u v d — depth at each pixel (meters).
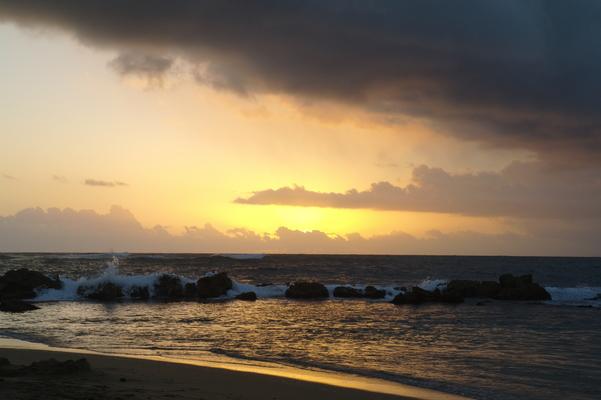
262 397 12.64
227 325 27.55
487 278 76.75
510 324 29.58
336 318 31.50
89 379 13.25
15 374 13.19
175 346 20.81
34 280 41.72
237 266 93.50
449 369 17.19
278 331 25.55
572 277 82.06
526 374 16.59
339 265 107.19
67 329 25.05
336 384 14.59
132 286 43.28
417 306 40.59
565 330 27.16
